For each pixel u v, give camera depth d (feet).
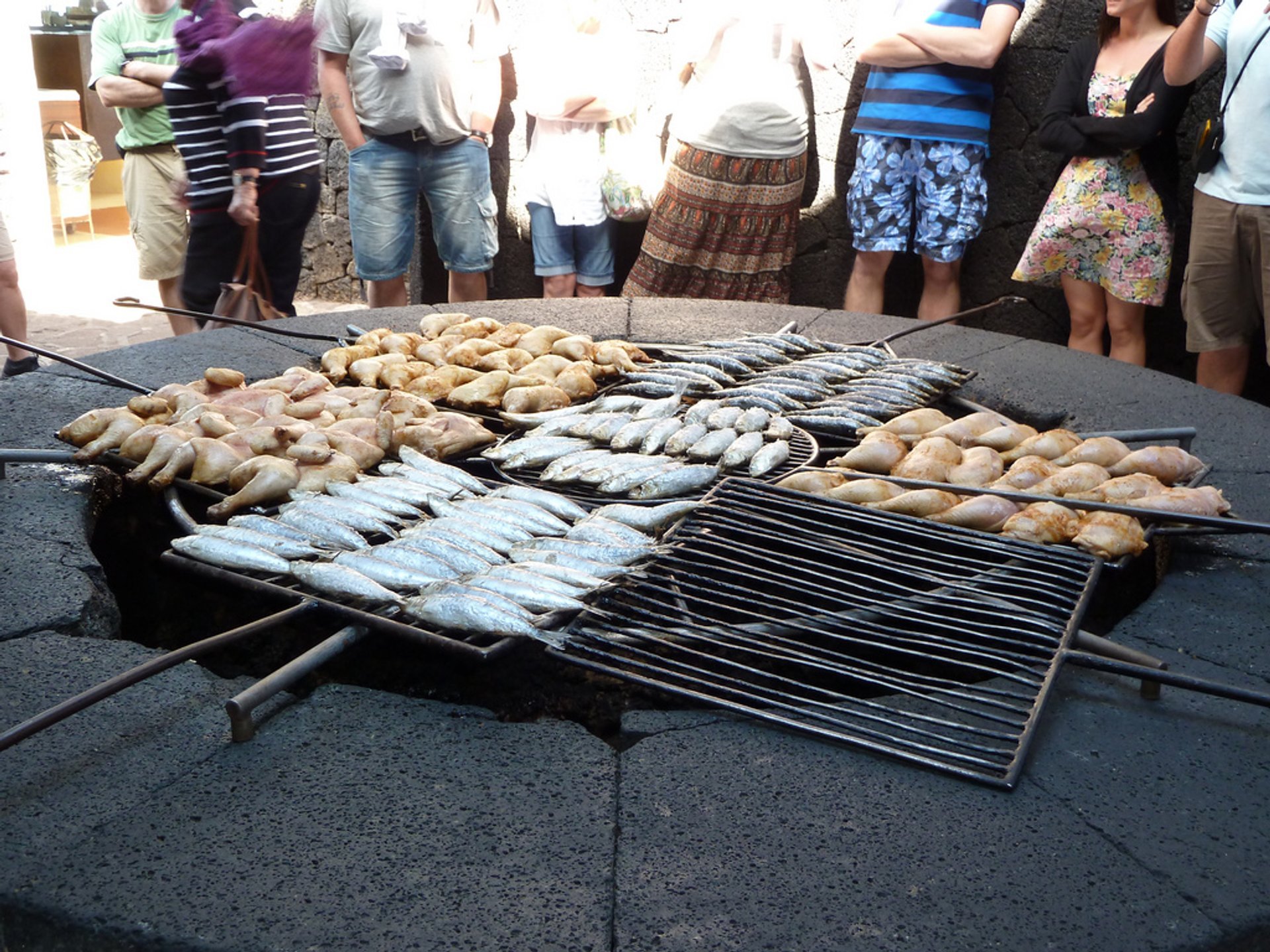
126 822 5.62
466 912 5.08
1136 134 16.31
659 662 7.32
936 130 18.76
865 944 4.93
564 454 10.59
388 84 19.38
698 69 20.34
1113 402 12.66
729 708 6.52
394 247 20.81
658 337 15.28
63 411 11.68
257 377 13.25
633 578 7.85
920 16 18.20
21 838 5.49
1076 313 18.61
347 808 5.76
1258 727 6.59
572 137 21.72
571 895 5.18
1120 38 16.79
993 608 7.66
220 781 5.96
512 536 8.55
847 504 9.21
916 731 6.30
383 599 7.47
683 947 4.90
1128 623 7.86
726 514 9.05
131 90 19.24
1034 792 5.96
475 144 20.77
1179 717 6.68
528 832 5.61
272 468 9.48
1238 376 16.97
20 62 31.68
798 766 6.17
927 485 9.39
